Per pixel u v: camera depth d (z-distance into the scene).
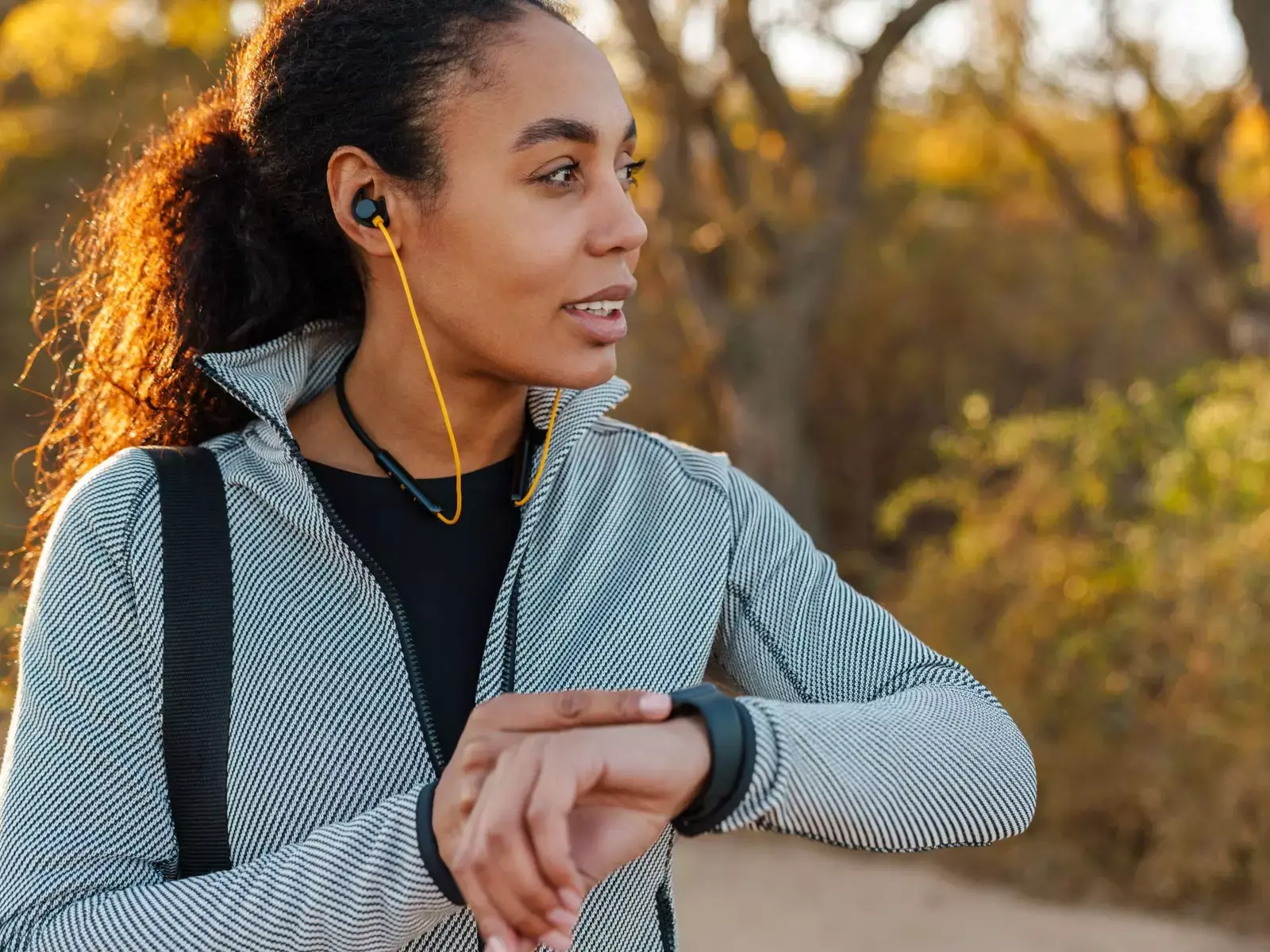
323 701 1.06
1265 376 5.24
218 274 1.21
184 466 1.10
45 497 1.33
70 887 0.96
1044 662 4.74
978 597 5.04
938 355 8.47
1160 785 4.36
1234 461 4.87
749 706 0.92
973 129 9.34
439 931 1.03
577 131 1.05
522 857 0.85
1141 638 4.60
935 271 8.53
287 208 1.16
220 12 8.61
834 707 0.98
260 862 0.95
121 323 1.26
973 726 1.03
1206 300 7.66
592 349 1.09
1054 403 8.39
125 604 1.04
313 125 1.11
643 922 1.12
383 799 1.05
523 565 1.13
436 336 1.12
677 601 1.17
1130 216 7.98
